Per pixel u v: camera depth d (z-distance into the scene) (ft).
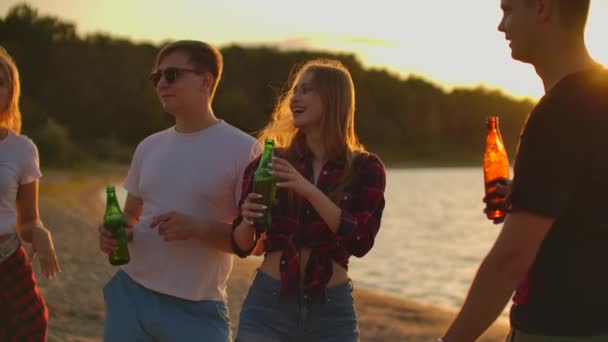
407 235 85.46
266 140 11.21
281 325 11.02
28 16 288.30
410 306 31.91
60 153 189.06
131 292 12.49
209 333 12.30
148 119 276.21
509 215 7.41
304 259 11.05
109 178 152.46
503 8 7.91
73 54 282.77
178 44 12.64
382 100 437.58
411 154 438.81
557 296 7.55
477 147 461.78
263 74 358.43
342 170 11.24
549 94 7.40
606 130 7.22
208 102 12.77
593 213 7.34
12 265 12.98
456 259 60.95
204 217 12.42
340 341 11.05
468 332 7.51
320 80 11.28
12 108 13.29
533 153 7.27
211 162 12.44
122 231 12.43
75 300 25.90
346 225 10.71
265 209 10.96
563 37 7.57
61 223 53.31
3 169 12.96
